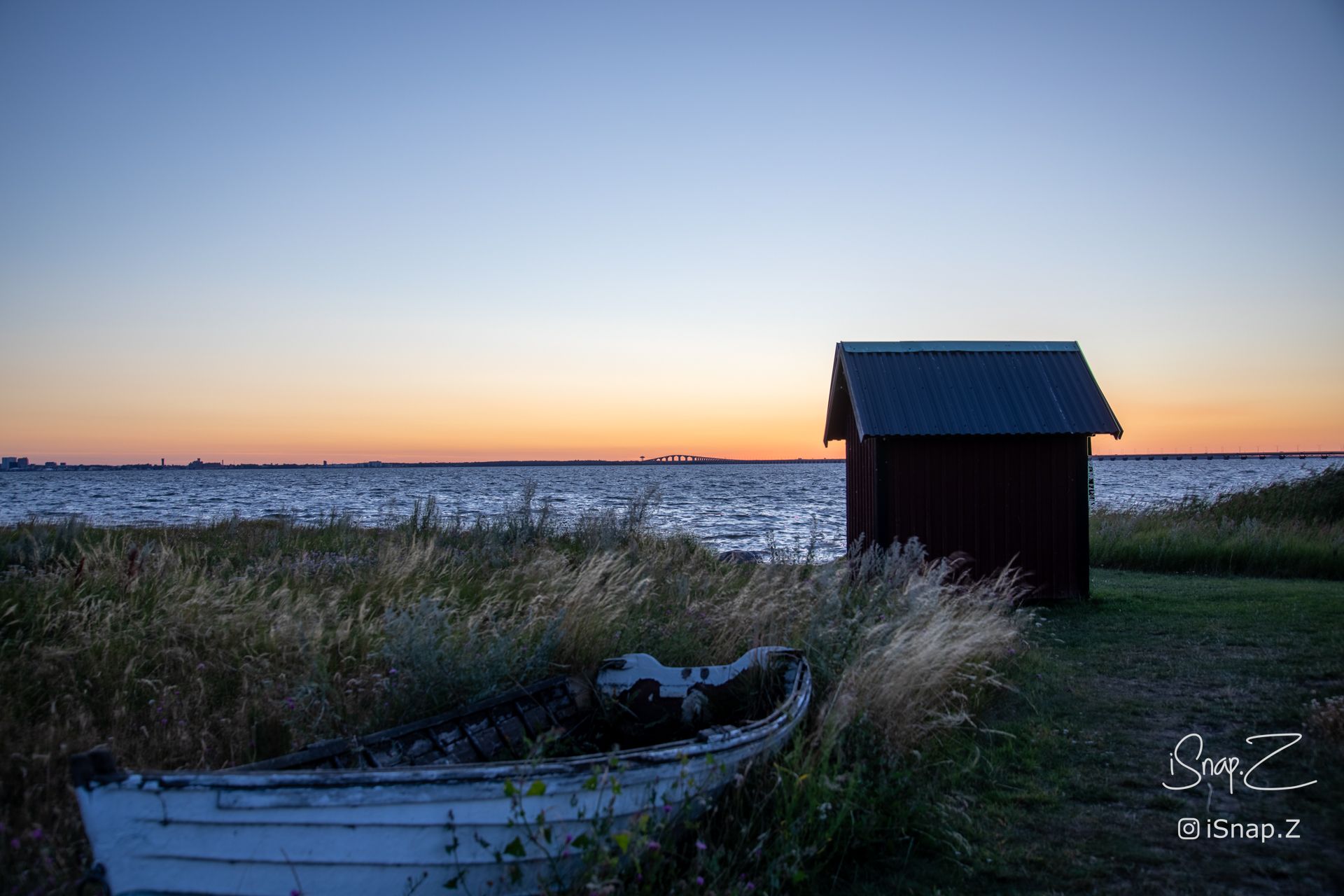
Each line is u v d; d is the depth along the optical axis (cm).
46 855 411
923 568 1112
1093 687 816
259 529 1628
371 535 1616
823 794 488
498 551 1341
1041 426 1307
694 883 421
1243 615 1120
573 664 788
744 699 696
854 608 843
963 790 577
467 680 646
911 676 638
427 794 393
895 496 1310
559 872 417
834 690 662
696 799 470
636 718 702
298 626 715
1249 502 2214
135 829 365
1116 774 596
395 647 673
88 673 700
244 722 617
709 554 1565
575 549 1471
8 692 659
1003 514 1323
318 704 631
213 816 368
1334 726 621
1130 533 1934
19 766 535
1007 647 896
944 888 453
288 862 378
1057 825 521
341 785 380
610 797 438
